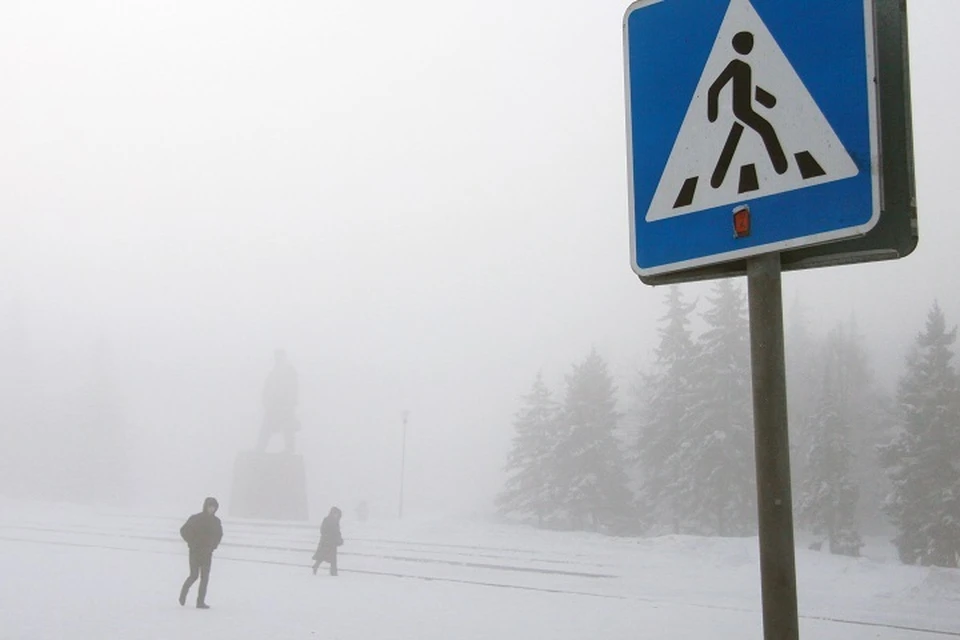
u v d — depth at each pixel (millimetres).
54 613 14453
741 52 2867
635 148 3104
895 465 42312
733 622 15320
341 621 14250
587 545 34062
